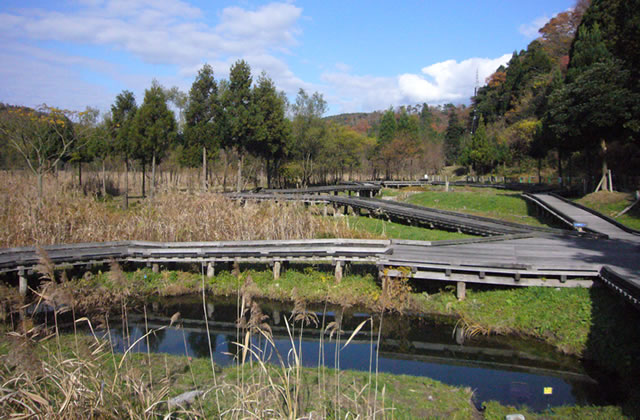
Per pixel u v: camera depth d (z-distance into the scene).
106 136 28.55
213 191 23.50
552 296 8.81
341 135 39.59
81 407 3.78
